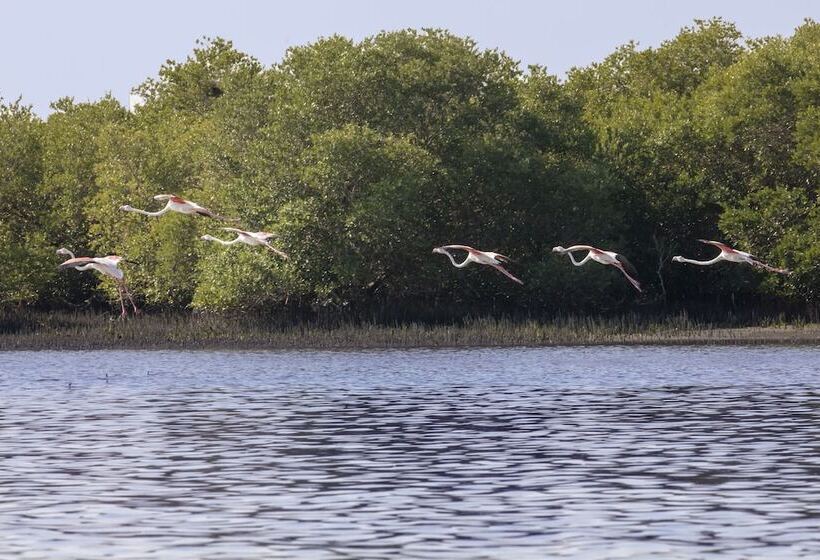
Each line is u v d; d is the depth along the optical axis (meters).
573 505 24.17
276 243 72.56
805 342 67.69
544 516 23.19
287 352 64.56
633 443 32.03
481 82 80.88
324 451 31.45
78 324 76.62
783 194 77.00
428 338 68.56
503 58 82.25
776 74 81.69
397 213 71.75
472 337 68.75
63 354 64.81
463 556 20.14
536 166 78.38
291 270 72.31
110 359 61.38
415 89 78.88
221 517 23.44
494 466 28.80
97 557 20.31
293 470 28.61
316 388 47.12
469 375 51.53
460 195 78.81
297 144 76.12
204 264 74.56
